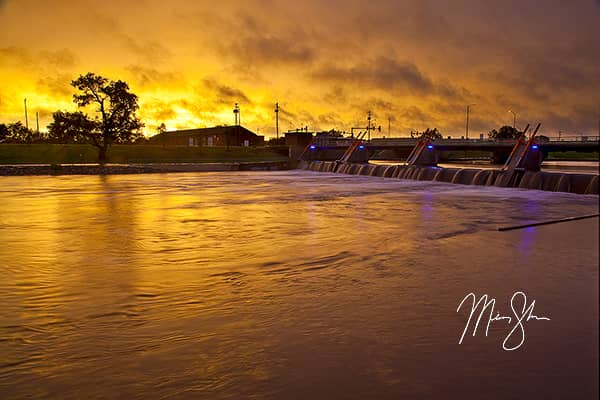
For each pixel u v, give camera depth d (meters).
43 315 10.85
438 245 19.17
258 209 31.66
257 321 10.27
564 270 14.75
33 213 29.36
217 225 24.83
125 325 10.13
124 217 27.78
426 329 9.72
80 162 73.50
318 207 32.75
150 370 8.01
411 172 61.44
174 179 58.69
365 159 82.56
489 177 51.88
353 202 36.03
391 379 7.66
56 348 8.94
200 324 10.15
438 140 70.75
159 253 17.81
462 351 8.69
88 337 9.48
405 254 17.36
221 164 74.31
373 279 13.81
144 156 79.38
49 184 50.56
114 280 13.94
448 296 12.05
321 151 86.62
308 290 12.65
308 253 17.69
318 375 7.82
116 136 74.00
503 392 7.30
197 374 7.86
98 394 7.28
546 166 83.75
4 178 58.50
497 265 15.45
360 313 10.75
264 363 8.21
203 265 15.85
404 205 33.91
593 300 11.52
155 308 11.28
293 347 8.88
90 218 27.34
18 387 7.51
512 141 66.25
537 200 37.06
